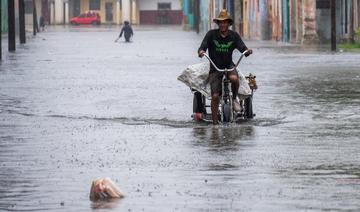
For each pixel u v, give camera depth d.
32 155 20.78
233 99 26.25
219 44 26.41
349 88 35.78
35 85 39.12
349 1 77.44
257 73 44.53
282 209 14.78
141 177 17.77
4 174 18.41
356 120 26.19
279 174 17.86
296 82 38.88
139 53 70.38
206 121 26.59
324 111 28.36
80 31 143.38
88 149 21.47
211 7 127.69
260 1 99.31
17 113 29.12
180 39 105.75
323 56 59.34
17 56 64.81
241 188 16.53
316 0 80.81
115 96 33.97
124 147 21.67
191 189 16.53
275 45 80.94
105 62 57.28
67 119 27.45
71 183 17.34
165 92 35.34
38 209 15.16
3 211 15.05
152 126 25.61
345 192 16.02
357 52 63.97
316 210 14.65
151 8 196.50
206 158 19.91
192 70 26.23
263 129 24.62
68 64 54.94
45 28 162.00
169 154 20.52
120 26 178.25
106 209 15.04
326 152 20.50
